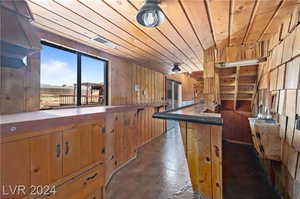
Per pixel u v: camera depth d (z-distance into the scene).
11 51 1.23
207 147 1.72
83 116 1.35
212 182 1.72
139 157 3.20
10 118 1.04
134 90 3.84
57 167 1.11
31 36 1.24
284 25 1.60
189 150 1.86
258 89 2.87
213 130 1.66
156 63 3.77
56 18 1.54
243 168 2.66
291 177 1.46
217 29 1.78
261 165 2.70
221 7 1.33
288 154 1.53
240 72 2.91
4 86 1.43
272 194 1.93
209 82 2.55
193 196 1.88
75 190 1.26
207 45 2.34
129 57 3.20
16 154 0.88
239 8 1.34
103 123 1.64
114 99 3.12
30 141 0.95
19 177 0.89
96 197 1.51
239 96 3.59
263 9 1.36
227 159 3.02
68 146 1.20
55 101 2.10
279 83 1.78
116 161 2.55
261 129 1.86
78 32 1.91
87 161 1.39
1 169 0.81
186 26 1.70
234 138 3.94
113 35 2.00
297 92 1.35
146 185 2.16
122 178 2.35
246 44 2.26
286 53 1.57
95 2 1.27
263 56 2.15
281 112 1.72
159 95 5.25
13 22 1.11
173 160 3.04
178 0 1.22
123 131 2.79
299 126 1.31
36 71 1.79
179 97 6.90
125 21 1.60
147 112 4.30
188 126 1.83
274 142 1.78
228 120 4.01
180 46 2.39
